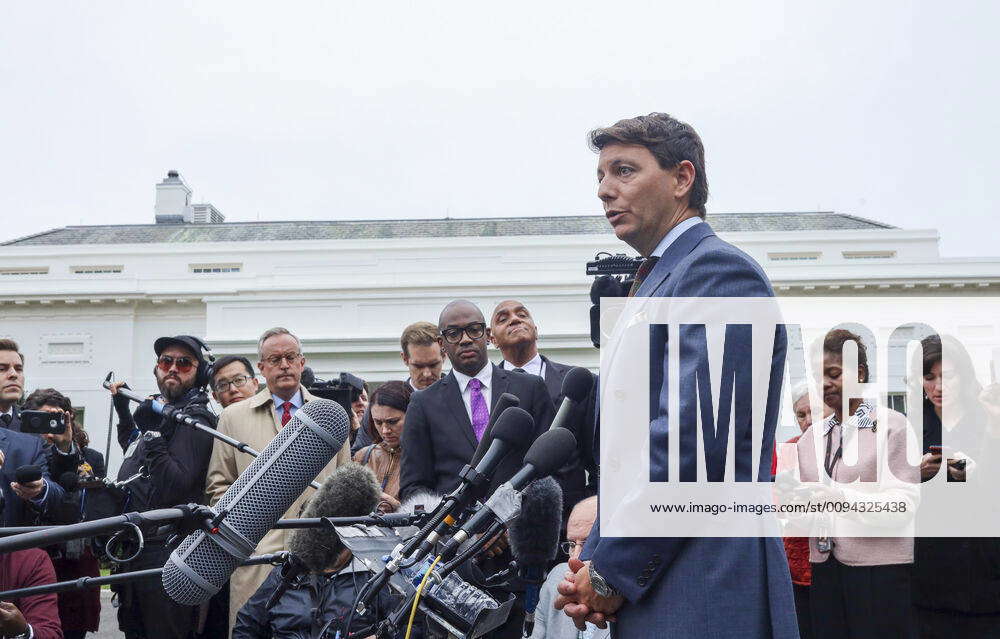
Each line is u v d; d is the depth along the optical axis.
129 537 2.04
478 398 4.23
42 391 5.67
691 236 2.34
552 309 27.00
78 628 5.21
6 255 37.09
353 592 3.24
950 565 3.65
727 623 2.01
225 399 5.64
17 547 1.84
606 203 2.44
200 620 4.55
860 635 3.85
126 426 4.83
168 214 46.41
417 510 2.67
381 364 26.91
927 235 33.44
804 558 4.08
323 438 2.42
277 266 31.70
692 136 2.43
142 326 32.81
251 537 2.34
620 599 2.10
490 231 42.25
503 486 2.34
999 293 27.97
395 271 32.06
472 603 2.31
